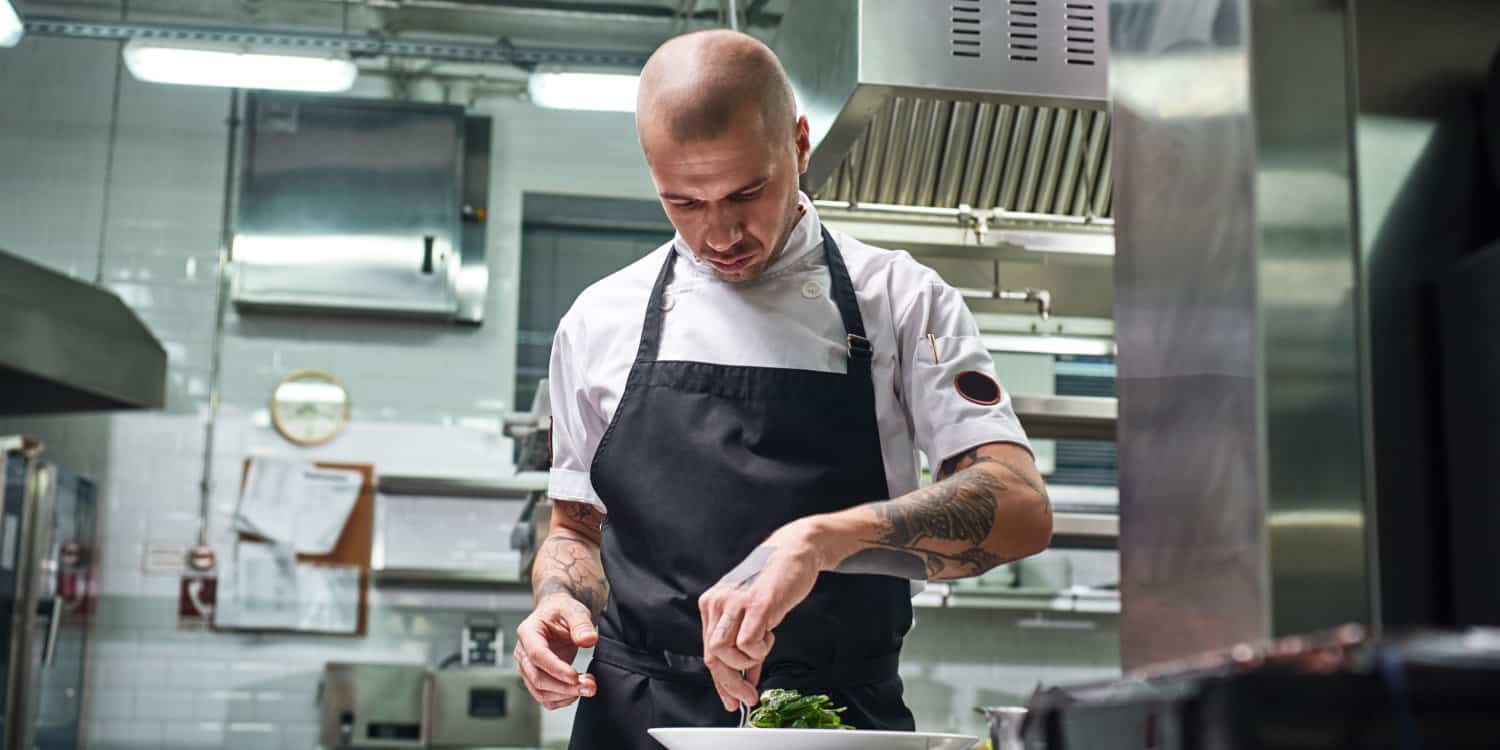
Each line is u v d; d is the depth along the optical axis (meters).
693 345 1.77
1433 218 1.19
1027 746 0.97
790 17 3.12
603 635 1.74
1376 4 1.21
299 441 6.83
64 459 6.73
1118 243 1.39
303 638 6.74
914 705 6.92
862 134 3.08
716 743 1.26
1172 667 0.78
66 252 6.83
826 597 1.64
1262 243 1.15
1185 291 1.25
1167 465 1.27
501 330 7.04
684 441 1.72
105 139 6.94
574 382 1.87
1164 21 1.31
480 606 6.86
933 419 1.71
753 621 1.33
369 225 6.79
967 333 1.79
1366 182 1.18
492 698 6.38
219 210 6.95
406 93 7.18
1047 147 3.28
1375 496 1.15
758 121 1.59
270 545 6.76
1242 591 1.14
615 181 7.21
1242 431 1.15
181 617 6.67
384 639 6.76
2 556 5.47
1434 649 0.61
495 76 7.21
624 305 1.85
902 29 2.59
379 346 6.96
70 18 6.80
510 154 7.16
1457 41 1.21
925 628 7.00
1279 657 0.66
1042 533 1.58
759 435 1.71
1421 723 0.61
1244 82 1.17
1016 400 3.76
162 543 6.71
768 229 1.67
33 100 6.93
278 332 6.92
